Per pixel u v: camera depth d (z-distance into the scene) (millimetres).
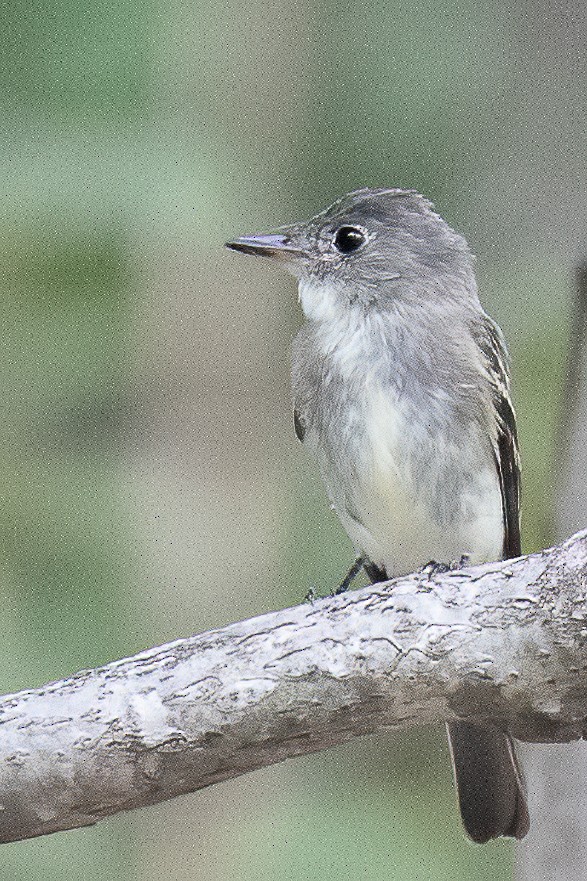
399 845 3672
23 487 3701
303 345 3613
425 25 3703
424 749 3686
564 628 3504
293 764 3686
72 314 3682
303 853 3668
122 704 3512
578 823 3562
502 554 3605
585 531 3508
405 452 3594
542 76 3654
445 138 3693
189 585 3719
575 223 3617
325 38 3711
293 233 3621
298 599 3727
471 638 3508
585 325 3566
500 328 3645
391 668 3510
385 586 3514
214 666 3512
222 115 3709
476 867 3668
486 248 3658
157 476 3721
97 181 3670
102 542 3703
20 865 3678
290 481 3736
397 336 3602
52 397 3701
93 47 3666
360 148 3713
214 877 3676
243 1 3711
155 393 3721
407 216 3615
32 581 3693
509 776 3572
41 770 3512
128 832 3684
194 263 3719
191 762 3514
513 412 3609
